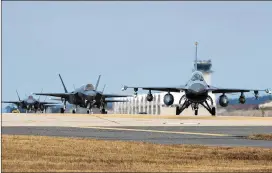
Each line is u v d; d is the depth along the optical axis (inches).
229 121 7106.3
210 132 4931.1
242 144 3740.2
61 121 6515.8
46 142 3284.9
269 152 3164.4
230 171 2460.6
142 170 2454.5
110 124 6038.4
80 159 2748.5
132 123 6279.5
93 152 2999.5
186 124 6230.3
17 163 2549.2
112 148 3171.8
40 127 5270.7
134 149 3164.4
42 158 2733.8
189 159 2876.5
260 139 4180.6
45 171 2359.7
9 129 4849.9
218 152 3139.8
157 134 4562.0
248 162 2810.0
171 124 6190.9
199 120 7357.3
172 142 3777.1
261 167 2628.0
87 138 3848.4
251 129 5462.6
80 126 5565.9
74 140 3459.6
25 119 6845.5
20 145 3105.3
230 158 2952.8
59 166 2502.5
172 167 2571.4
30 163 2559.1
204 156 2989.7
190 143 3747.5
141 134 4527.6
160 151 3120.1
